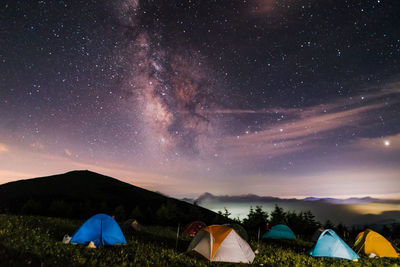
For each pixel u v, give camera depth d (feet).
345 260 37.99
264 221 88.58
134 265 27.53
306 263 35.40
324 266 34.53
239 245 34.60
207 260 33.14
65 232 43.11
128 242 39.45
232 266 31.55
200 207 140.15
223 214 98.53
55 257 26.71
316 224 87.40
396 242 54.95
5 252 25.26
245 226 88.63
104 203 113.70
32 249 27.99
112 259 28.94
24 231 37.09
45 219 58.65
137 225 57.26
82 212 106.22
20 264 22.53
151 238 46.47
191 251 34.78
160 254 33.47
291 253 40.47
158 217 100.17
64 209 100.48
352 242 56.18
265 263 33.96
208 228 36.19
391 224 92.68
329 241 39.55
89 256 29.32
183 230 62.85
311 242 56.34
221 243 34.06
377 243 42.16
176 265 29.45
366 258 40.14
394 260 39.81
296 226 86.53
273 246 47.39
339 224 88.28
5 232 34.12
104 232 36.58
